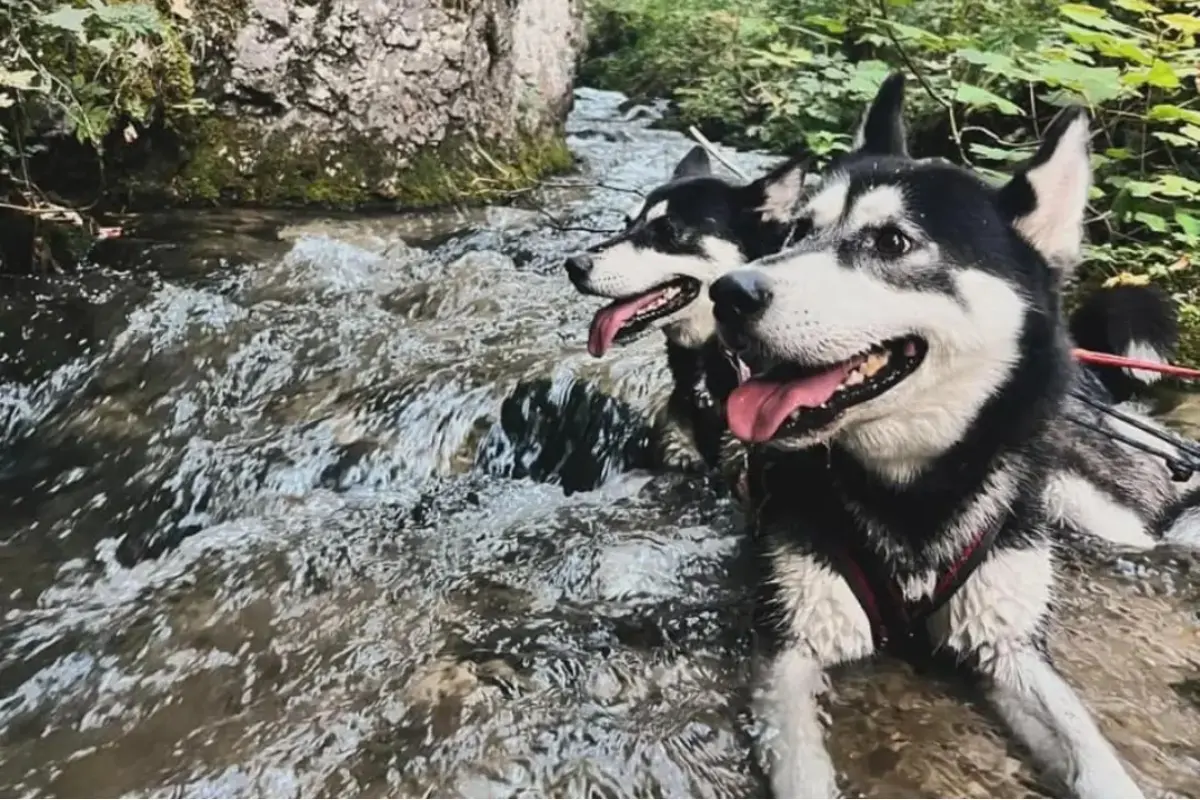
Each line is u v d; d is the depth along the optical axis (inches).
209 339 51.4
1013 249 29.3
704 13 139.8
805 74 102.6
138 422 46.5
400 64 77.4
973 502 28.8
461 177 80.4
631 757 26.3
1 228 55.1
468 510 40.8
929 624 30.4
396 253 63.8
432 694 28.8
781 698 27.5
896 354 28.4
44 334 50.9
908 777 25.5
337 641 31.9
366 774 25.9
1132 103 66.8
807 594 29.7
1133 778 25.3
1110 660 30.0
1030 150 64.6
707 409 43.0
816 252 28.2
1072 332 47.1
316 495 42.6
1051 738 26.2
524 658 30.4
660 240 45.8
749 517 36.4
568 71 98.4
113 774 26.7
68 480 43.6
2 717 29.3
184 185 70.4
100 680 30.7
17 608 35.3
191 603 34.4
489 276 60.3
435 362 49.8
